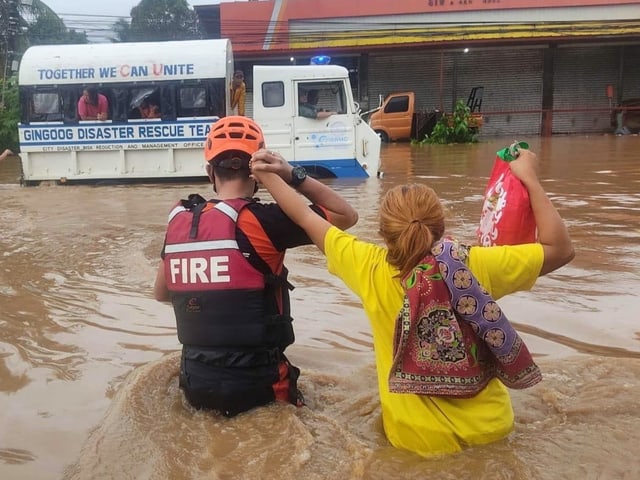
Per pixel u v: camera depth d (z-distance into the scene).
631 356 3.21
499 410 2.21
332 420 2.45
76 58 12.02
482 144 22.19
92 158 12.24
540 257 2.15
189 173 12.20
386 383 2.25
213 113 12.00
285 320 2.57
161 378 2.87
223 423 2.43
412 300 2.09
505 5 27.53
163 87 11.98
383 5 27.94
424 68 27.70
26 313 4.04
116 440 2.33
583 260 5.03
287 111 11.48
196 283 2.45
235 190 2.60
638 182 9.79
